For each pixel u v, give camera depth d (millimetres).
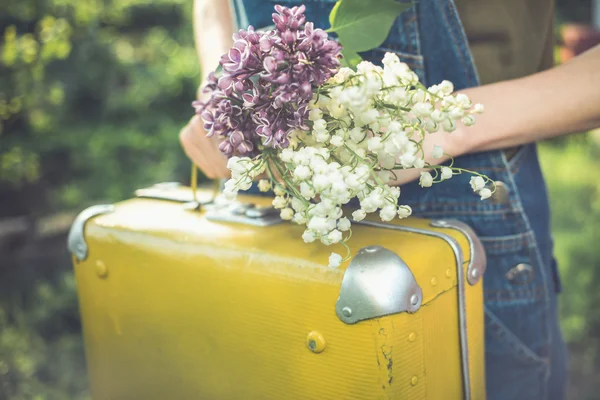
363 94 572
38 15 2926
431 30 746
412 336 653
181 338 765
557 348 850
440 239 692
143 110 3229
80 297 861
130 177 2941
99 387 867
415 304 644
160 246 765
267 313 696
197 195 875
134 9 3469
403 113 617
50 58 2863
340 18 657
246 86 613
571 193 3080
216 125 645
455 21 740
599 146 4020
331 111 615
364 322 638
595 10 4895
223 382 742
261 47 596
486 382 792
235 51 605
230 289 717
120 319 814
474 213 758
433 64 754
